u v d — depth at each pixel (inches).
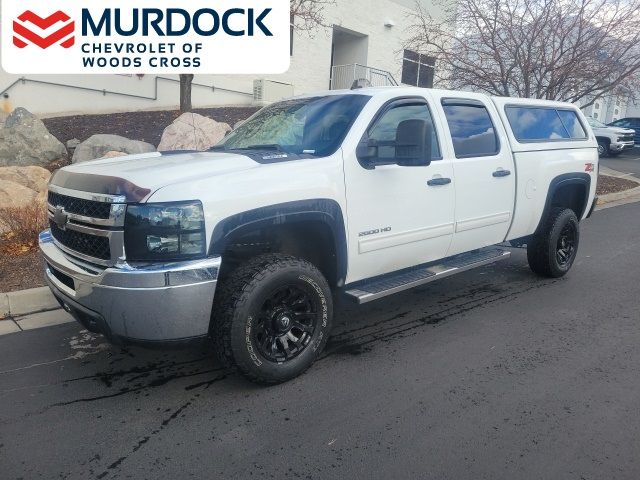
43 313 203.3
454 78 441.7
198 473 112.5
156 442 123.2
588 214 269.9
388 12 794.2
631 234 348.5
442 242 190.7
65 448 120.7
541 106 241.9
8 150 383.6
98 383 150.8
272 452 119.5
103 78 565.0
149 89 598.5
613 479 110.5
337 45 810.8
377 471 113.0
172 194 127.1
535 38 390.6
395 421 131.6
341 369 159.2
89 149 386.3
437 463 115.5
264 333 144.9
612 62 395.5
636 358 167.0
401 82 838.5
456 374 156.2
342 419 132.6
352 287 173.2
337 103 177.2
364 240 163.5
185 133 398.9
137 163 150.9
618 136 871.1
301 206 144.9
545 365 162.1
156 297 125.7
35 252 252.8
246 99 671.1
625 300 221.5
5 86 519.5
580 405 138.9
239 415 134.3
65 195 142.9
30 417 133.2
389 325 194.5
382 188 166.1
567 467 114.1
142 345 132.0
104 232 128.6
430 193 181.0
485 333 186.9
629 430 127.8
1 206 280.2
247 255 157.9
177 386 149.0
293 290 148.4
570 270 267.4
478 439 124.0
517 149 219.1
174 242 127.1
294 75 695.1
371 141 163.8
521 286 241.4
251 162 146.9
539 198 230.5
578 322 197.0
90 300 131.9
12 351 171.2
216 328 138.3
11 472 112.5
